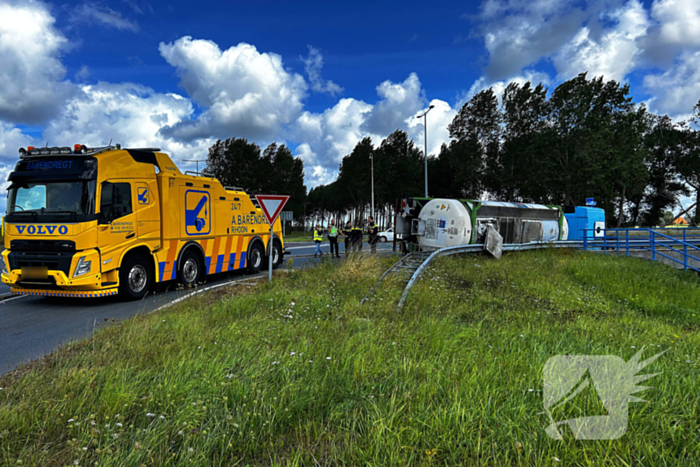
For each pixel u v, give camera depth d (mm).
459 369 3834
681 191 54281
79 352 4719
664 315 8508
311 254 20625
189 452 2496
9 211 8125
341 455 2506
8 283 8133
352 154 60375
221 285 10352
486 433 2730
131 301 8656
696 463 2453
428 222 16609
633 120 43938
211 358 4145
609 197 44000
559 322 6609
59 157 7996
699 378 3760
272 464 2428
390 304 7105
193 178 10398
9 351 5344
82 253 7734
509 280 10773
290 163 66188
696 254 19344
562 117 41312
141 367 4012
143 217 8891
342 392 3402
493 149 50562
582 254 17625
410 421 2855
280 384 3584
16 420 2951
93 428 2654
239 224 12352
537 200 44781
